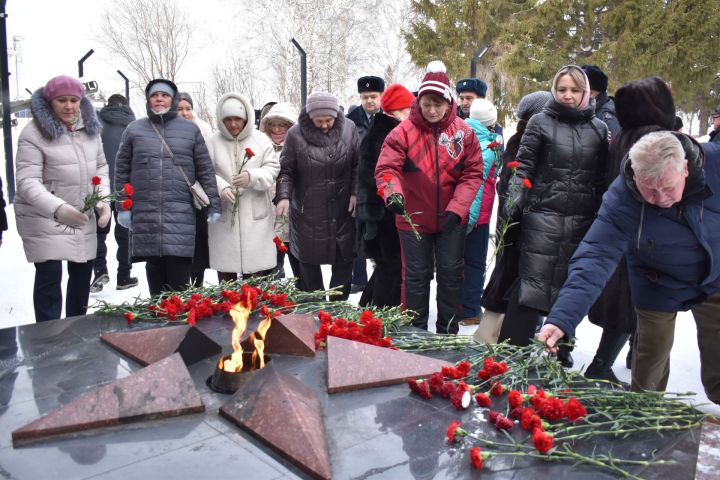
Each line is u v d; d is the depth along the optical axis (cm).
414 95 419
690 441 169
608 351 312
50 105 329
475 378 210
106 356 234
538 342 203
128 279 516
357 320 267
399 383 208
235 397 182
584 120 310
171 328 232
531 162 313
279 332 235
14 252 616
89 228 349
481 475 152
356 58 2025
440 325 351
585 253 215
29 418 184
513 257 331
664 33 1526
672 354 371
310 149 387
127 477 149
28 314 440
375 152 358
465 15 1623
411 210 336
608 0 1608
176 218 364
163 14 1978
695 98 1789
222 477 149
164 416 179
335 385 200
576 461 157
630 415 179
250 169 383
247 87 1967
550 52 1580
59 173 331
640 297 241
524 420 173
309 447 156
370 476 151
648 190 199
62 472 151
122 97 561
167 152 362
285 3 1888
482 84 495
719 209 220
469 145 336
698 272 226
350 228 400
